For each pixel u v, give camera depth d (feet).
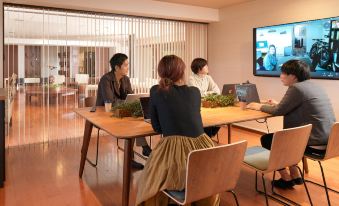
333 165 12.09
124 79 12.13
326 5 13.80
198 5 18.81
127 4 16.43
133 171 11.54
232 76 19.51
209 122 8.21
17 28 15.57
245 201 9.14
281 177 9.98
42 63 16.20
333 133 7.82
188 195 5.59
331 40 13.23
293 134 7.09
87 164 12.52
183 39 20.03
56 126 18.19
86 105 12.64
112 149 14.70
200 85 13.47
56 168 12.00
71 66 16.89
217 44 20.49
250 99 11.10
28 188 10.04
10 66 15.49
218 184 5.92
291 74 9.15
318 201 9.05
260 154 8.48
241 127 19.12
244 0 17.57
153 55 18.67
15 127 17.80
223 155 5.69
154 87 7.00
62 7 15.46
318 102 8.79
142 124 8.05
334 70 13.20
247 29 18.11
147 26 18.40
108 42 17.21
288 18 15.66
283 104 9.05
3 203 8.95
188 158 5.34
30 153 13.92
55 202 9.05
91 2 15.39
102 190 9.93
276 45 15.90
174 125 6.56
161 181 6.23
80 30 16.78
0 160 10.03
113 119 8.75
